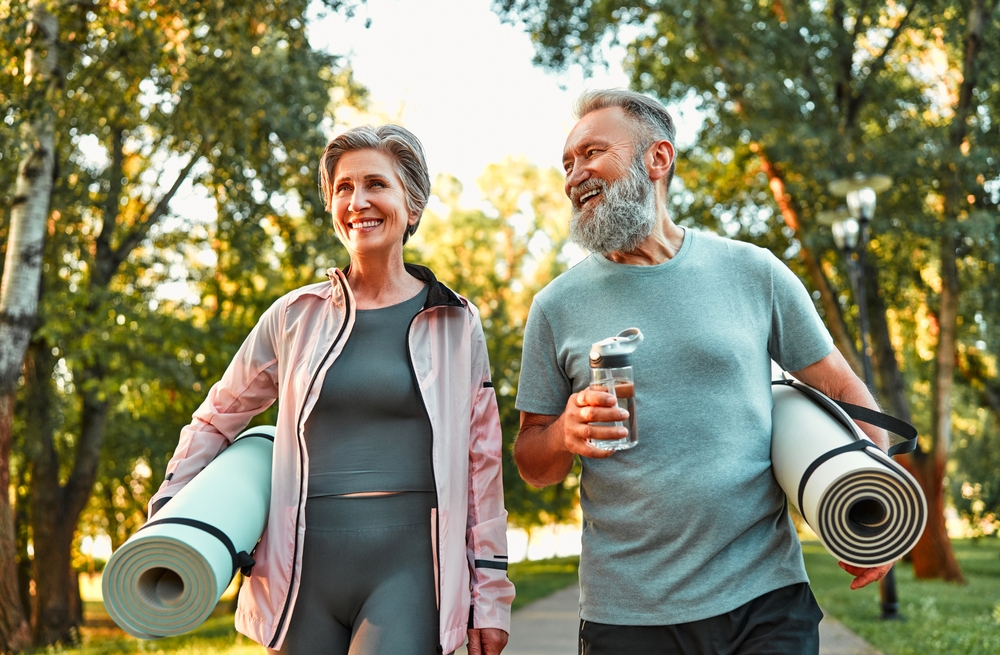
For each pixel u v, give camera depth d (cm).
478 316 285
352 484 254
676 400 252
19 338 988
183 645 1001
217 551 225
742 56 1505
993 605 1229
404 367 263
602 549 258
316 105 1241
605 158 268
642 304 262
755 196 1831
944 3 1523
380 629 243
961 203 1561
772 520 254
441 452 261
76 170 1300
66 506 1405
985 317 1761
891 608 1070
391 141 273
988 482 2125
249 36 1076
